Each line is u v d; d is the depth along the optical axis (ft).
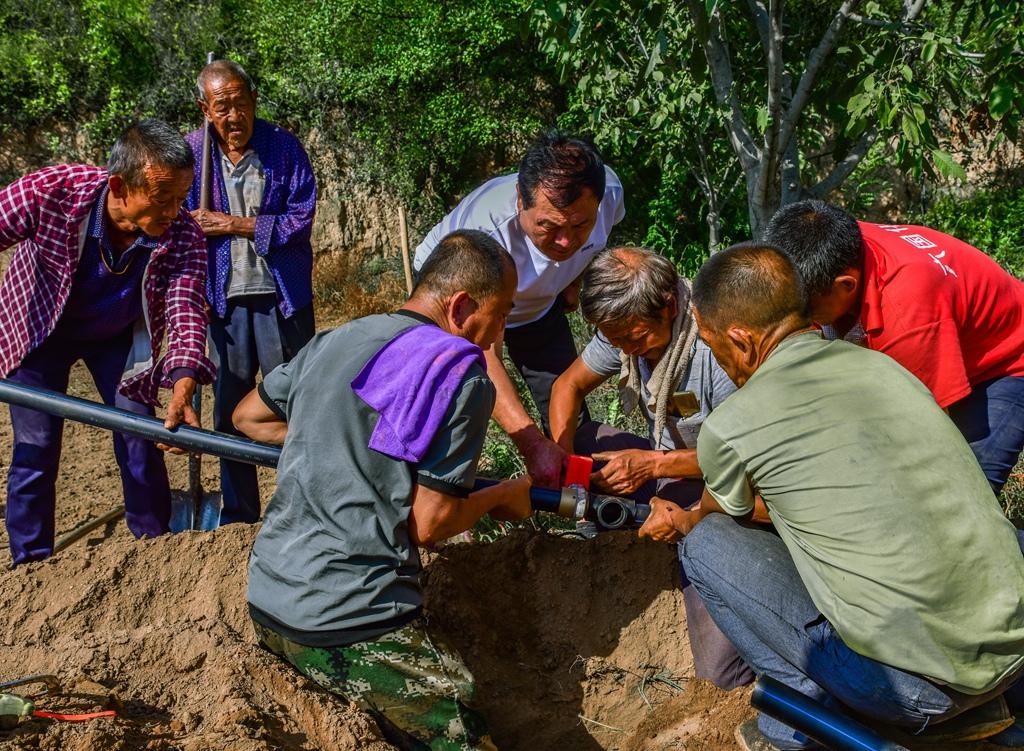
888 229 10.66
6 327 11.76
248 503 15.14
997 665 7.85
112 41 38.93
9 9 39.22
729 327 8.65
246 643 9.66
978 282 10.47
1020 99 16.24
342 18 37.22
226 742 8.05
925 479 7.85
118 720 8.25
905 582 7.72
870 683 8.30
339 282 39.32
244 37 40.57
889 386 8.26
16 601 10.56
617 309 10.21
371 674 8.66
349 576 8.51
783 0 17.17
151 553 10.98
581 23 17.30
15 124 39.42
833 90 19.36
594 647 11.23
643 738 10.34
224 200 14.35
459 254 8.83
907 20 17.79
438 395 8.29
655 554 11.48
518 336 14.42
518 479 10.13
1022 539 10.11
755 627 9.09
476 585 11.35
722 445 8.36
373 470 8.43
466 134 39.14
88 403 10.72
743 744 9.64
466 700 8.89
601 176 10.82
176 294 11.87
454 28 37.32
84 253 11.44
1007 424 10.93
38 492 12.54
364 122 39.93
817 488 7.97
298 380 8.96
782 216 9.91
